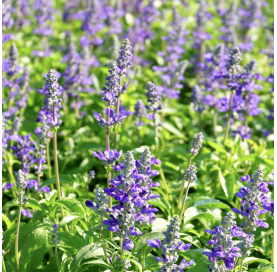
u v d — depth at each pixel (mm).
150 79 2584
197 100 1896
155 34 3232
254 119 2273
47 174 1781
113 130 1521
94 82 2107
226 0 3793
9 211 1734
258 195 1449
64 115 2006
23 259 1516
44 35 2676
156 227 1486
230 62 1717
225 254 1399
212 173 1813
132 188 1398
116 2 2871
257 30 3574
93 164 1848
